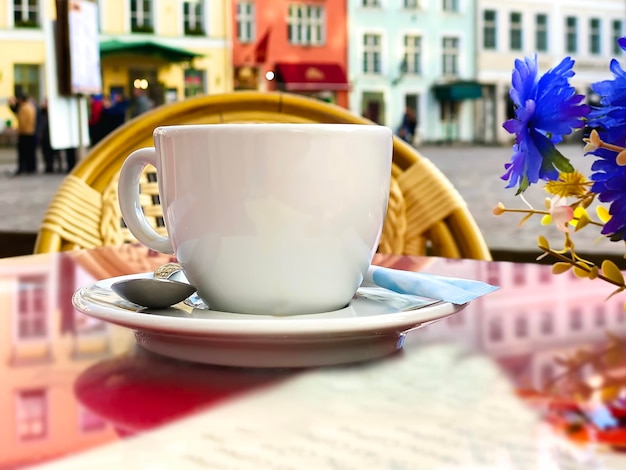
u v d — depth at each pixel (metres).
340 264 0.33
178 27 11.70
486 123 13.83
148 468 0.19
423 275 0.36
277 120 0.75
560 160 0.28
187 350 0.29
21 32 10.32
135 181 0.38
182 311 0.33
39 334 0.33
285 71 12.66
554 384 0.26
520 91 0.28
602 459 0.19
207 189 0.31
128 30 11.33
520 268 0.51
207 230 0.32
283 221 0.31
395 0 13.36
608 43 13.95
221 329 0.27
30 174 6.91
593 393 0.25
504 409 0.23
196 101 0.74
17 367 0.28
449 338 0.33
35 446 0.20
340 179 0.32
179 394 0.25
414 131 12.91
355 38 13.17
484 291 0.33
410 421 0.22
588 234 1.85
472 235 0.66
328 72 12.94
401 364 0.29
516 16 13.80
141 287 0.32
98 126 6.35
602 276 0.29
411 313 0.29
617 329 0.34
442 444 0.20
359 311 0.33
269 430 0.21
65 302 0.40
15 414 0.23
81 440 0.21
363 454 0.19
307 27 12.83
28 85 10.50
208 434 0.21
